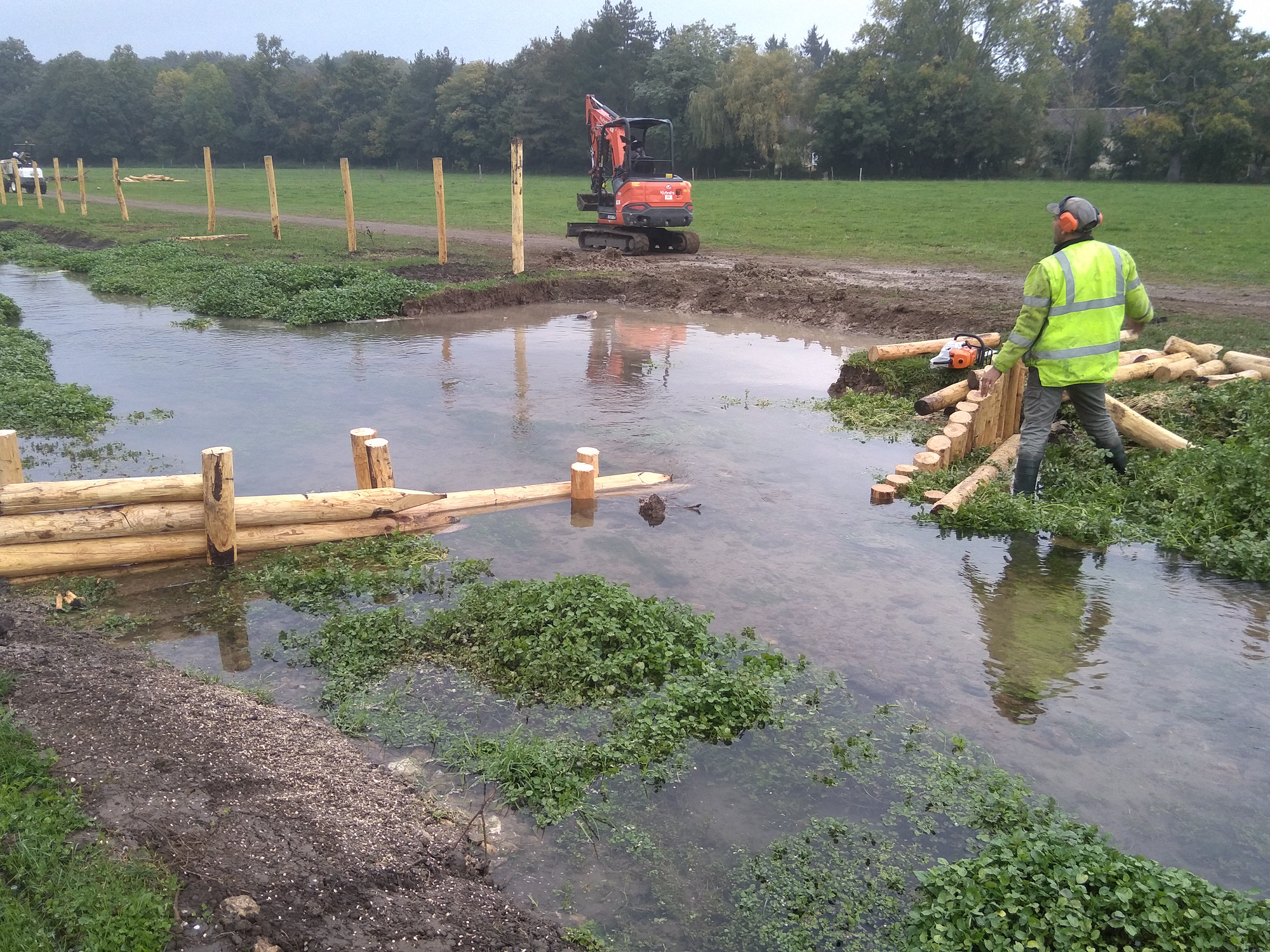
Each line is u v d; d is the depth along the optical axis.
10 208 42.38
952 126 65.81
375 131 98.50
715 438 10.61
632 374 13.55
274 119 106.50
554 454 10.00
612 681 5.64
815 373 13.67
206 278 21.22
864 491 8.98
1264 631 6.24
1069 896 3.57
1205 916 3.48
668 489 9.02
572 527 8.07
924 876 3.93
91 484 7.10
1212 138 57.75
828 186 56.59
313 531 7.74
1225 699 5.45
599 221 27.14
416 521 8.09
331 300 17.91
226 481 7.12
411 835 4.28
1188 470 8.23
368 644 6.05
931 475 8.91
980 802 4.57
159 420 11.17
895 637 6.18
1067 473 8.71
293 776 4.58
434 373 13.61
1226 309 15.27
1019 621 6.39
